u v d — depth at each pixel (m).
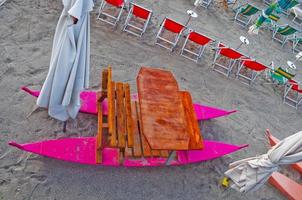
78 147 5.98
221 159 7.03
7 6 8.34
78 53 5.19
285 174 7.47
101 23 9.06
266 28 12.40
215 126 7.77
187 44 9.66
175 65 8.91
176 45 9.50
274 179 6.92
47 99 5.73
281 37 12.36
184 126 5.57
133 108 6.33
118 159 6.02
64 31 5.05
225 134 7.70
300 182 7.41
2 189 5.34
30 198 5.36
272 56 11.20
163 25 8.80
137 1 10.40
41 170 5.70
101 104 6.49
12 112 6.34
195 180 6.47
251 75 9.89
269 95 9.63
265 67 8.98
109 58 8.23
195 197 6.24
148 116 5.52
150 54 8.87
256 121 8.53
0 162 5.62
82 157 5.89
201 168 6.70
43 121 6.39
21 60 7.31
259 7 13.20
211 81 9.01
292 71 10.98
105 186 5.84
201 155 6.72
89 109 6.69
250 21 12.16
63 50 5.12
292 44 12.40
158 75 6.30
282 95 9.88
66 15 5.04
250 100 9.11
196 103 8.16
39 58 7.51
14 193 5.35
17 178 5.52
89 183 5.79
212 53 9.88
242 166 5.91
